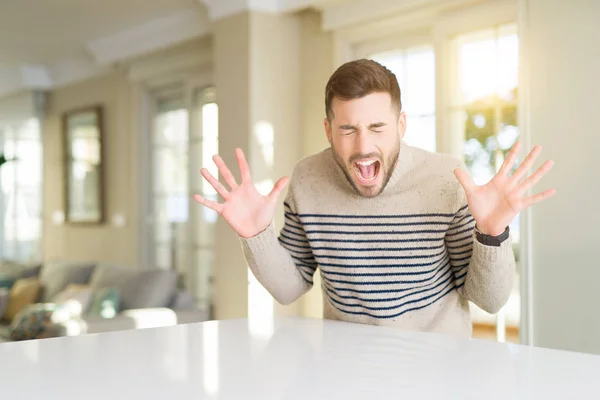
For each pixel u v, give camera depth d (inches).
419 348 44.6
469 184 49.3
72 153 250.8
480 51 135.3
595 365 39.6
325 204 60.3
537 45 121.7
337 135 53.7
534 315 121.6
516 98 129.4
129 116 223.1
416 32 149.4
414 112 150.1
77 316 147.9
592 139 114.2
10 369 39.8
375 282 58.8
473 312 135.2
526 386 35.1
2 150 278.2
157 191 216.7
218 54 171.8
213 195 192.9
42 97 264.2
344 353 43.1
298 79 172.6
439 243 56.9
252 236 55.9
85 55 238.7
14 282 222.4
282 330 52.1
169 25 194.7
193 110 200.2
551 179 119.6
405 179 58.4
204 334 50.5
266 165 165.5
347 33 159.9
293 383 35.9
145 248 218.1
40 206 267.3
